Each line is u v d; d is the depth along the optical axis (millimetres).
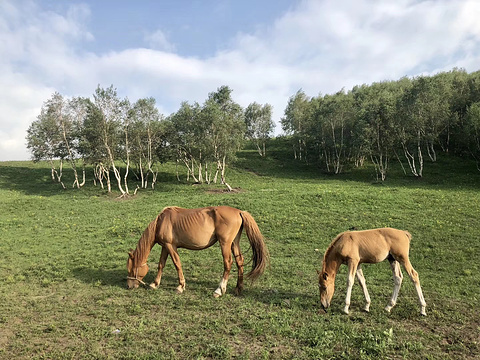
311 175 47094
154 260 12141
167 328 6422
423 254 12031
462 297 8109
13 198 30641
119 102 34594
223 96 42719
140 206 25609
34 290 9094
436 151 49812
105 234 16859
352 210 19266
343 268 10781
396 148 49688
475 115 38406
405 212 18453
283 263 11461
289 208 20375
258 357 5402
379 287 8914
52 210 25094
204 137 37312
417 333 6223
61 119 37969
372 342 5684
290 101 63281
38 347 5719
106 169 38875
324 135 50469
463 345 5738
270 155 61312
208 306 7566
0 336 6234
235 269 11031
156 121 38875
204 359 5344
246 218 8617
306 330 6293
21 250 13930
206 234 8484
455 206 19172
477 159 42875
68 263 11859
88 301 8117
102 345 5832
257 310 7340
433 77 45719
